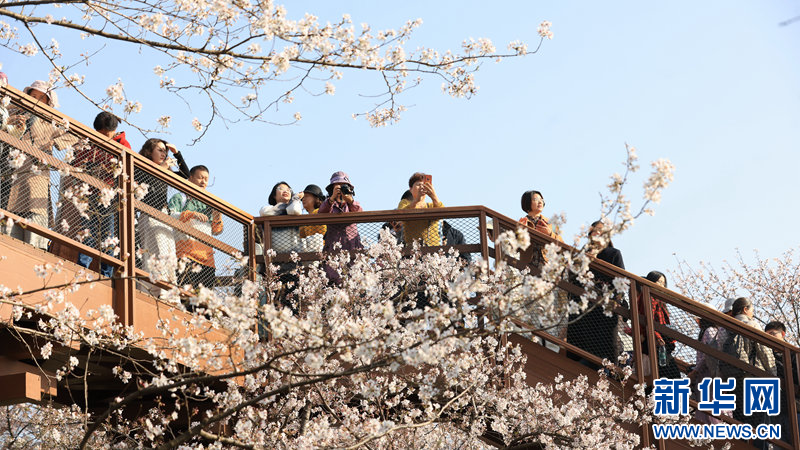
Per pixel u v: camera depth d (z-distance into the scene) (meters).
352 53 6.87
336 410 8.45
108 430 8.91
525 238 4.91
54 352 7.44
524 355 8.48
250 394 8.09
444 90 7.72
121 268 7.43
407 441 8.35
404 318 8.50
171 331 7.76
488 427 8.82
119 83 7.41
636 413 8.45
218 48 6.84
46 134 7.00
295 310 8.93
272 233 9.31
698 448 8.63
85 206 6.79
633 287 8.78
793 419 8.56
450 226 9.18
